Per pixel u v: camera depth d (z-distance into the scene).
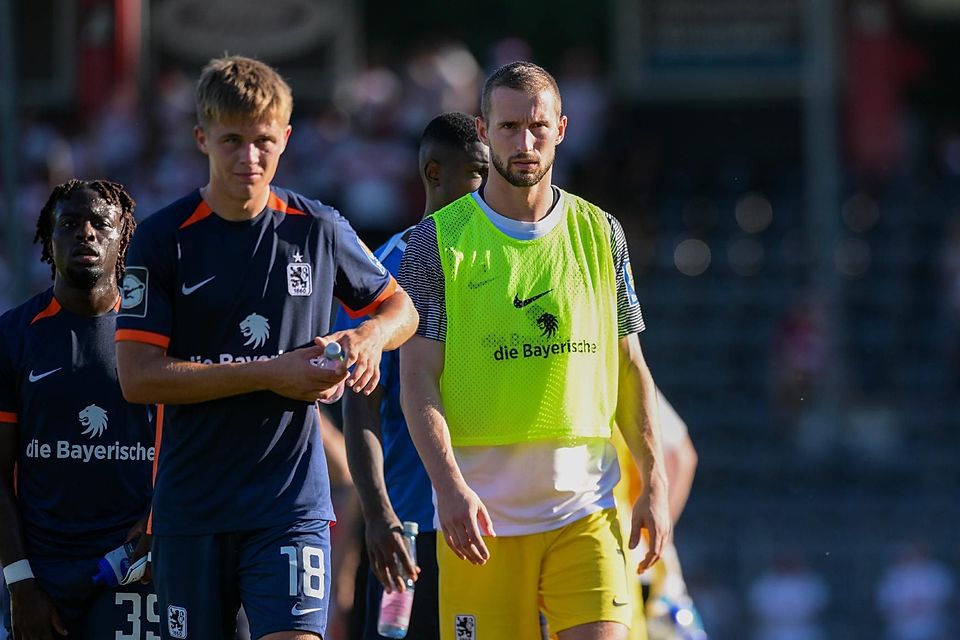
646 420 21.67
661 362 73.62
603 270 21.59
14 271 46.59
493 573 21.14
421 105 70.88
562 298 21.23
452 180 24.06
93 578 21.77
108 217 22.12
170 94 74.25
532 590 21.23
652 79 80.38
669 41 80.25
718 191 81.62
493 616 21.17
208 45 77.38
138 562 21.61
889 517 65.38
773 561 61.94
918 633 59.72
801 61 79.62
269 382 18.64
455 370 21.19
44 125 74.19
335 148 70.94
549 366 21.11
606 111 77.50
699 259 77.75
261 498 19.27
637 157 76.38
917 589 59.94
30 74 78.06
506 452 21.12
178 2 77.06
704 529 64.69
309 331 19.61
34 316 22.16
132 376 18.91
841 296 74.81
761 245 78.56
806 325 69.75
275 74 19.30
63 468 21.91
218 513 19.23
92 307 22.14
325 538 19.52
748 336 74.50
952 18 89.50
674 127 83.19
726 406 71.38
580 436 21.19
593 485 21.31
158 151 72.31
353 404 22.64
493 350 21.12
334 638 27.45
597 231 21.70
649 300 75.38
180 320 19.31
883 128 79.69
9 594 21.73
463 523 19.92
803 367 69.31
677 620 27.39
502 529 21.08
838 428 69.44
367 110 70.81
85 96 74.56
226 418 19.25
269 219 19.59
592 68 80.06
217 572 19.25
